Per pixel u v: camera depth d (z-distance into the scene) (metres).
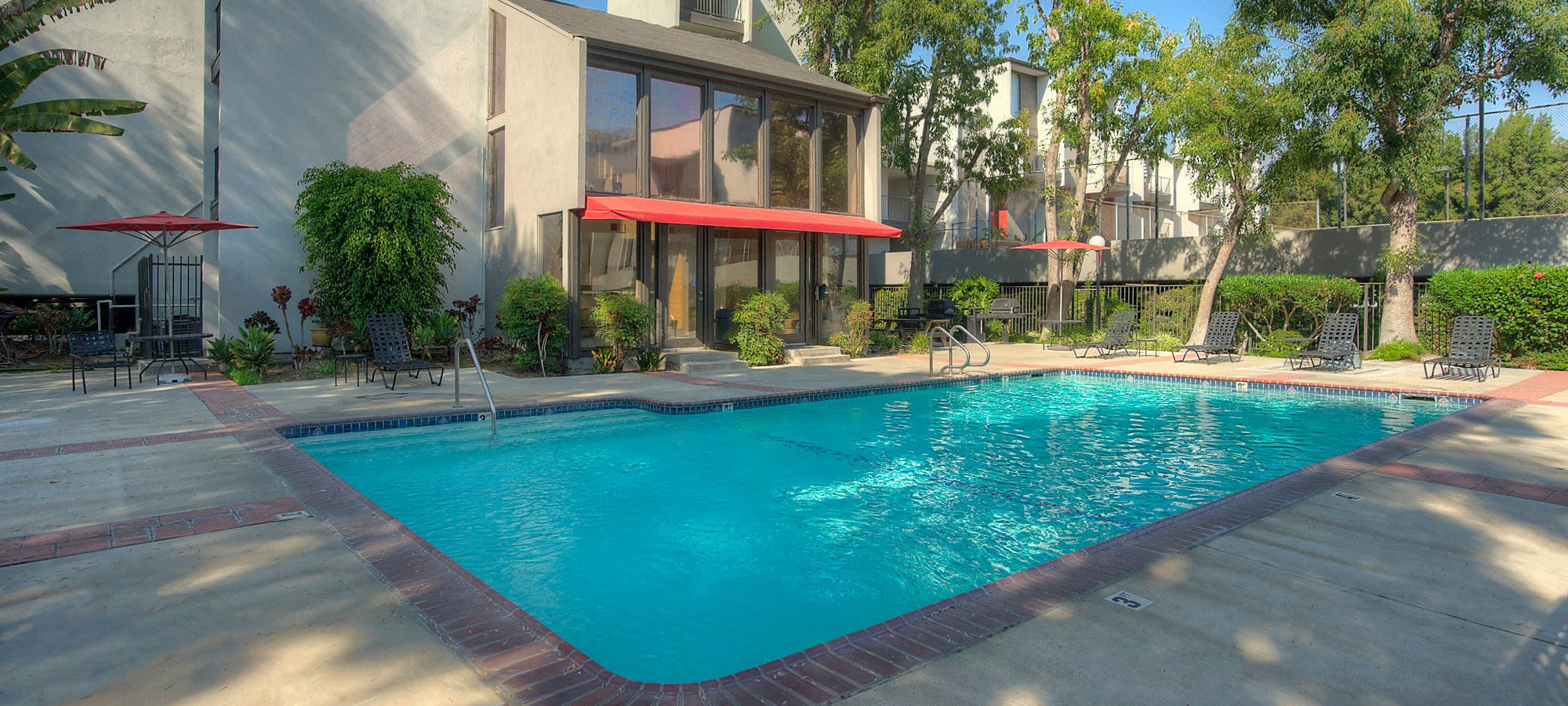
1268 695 3.36
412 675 3.50
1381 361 18.72
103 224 13.77
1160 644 3.85
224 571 4.78
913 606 5.22
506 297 16.30
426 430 10.68
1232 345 19.23
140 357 17.75
